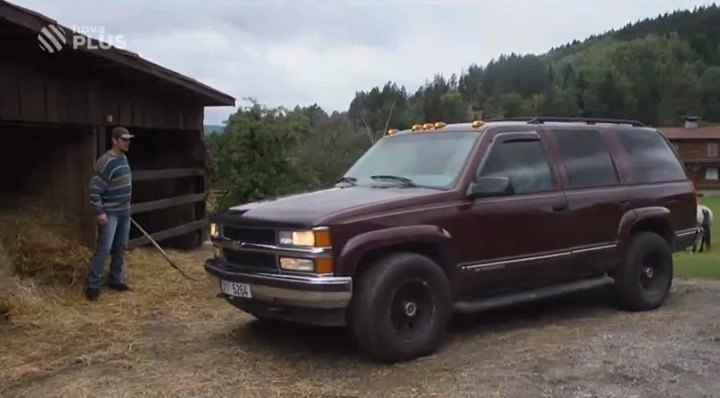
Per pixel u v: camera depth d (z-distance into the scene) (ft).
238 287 16.26
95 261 22.17
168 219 35.96
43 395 13.79
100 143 26.66
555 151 19.86
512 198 18.21
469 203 17.29
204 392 13.87
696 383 14.17
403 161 19.39
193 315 20.56
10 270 21.48
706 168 211.82
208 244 37.01
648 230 22.26
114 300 22.15
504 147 18.74
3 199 26.35
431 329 16.35
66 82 24.14
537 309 21.56
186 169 33.99
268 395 13.69
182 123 34.32
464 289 17.28
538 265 18.67
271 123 46.14
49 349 16.98
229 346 17.24
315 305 14.98
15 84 21.24
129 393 13.83
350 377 14.83
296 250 15.11
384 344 15.47
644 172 22.22
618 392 13.65
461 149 18.49
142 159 36.32
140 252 29.07
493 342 17.56
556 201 19.11
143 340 17.81
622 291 21.06
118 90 27.78
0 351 16.72
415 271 16.06
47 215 26.05
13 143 27.14
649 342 17.38
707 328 18.89
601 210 20.22
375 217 15.69
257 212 16.33
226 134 46.60
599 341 17.51
